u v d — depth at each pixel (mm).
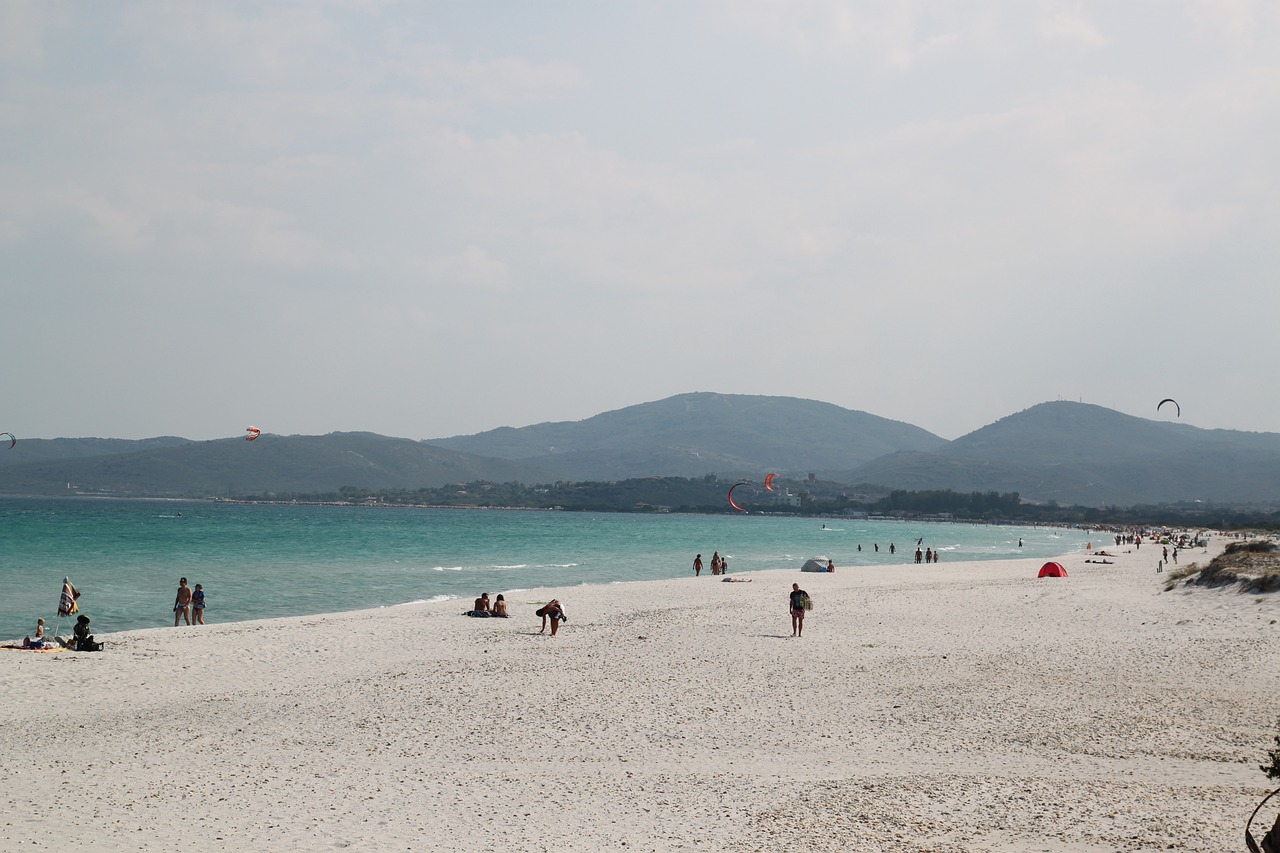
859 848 11172
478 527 185375
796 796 13531
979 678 23172
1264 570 39531
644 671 24734
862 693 21656
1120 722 18219
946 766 15445
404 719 19375
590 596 47688
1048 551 137000
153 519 178000
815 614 37531
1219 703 19875
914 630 32531
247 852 11484
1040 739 17062
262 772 15336
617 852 11336
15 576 59562
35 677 24031
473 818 12805
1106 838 11289
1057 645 28438
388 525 188500
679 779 14711
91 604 46688
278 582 60062
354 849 11586
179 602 37219
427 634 32281
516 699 21250
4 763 15945
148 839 11961
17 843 11750
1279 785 13703
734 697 21328
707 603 42688
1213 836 11258
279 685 23125
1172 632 30703
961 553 128750
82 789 14289
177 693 22219
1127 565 85250
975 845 11172
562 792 14055
